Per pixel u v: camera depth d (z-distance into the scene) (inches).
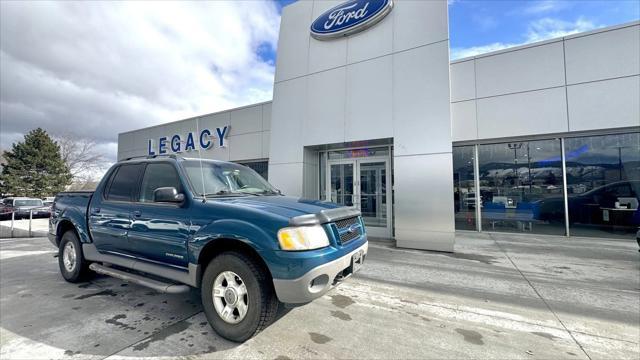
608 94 307.4
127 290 168.7
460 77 375.6
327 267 104.4
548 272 203.8
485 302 150.5
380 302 149.7
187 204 128.0
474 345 108.3
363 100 323.0
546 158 349.4
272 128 389.1
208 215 118.9
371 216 358.9
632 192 310.7
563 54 325.7
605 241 312.5
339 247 114.7
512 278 190.5
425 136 284.7
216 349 104.6
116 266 166.4
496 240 323.3
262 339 111.6
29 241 385.1
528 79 341.4
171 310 139.5
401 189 291.9
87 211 172.7
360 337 113.5
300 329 119.8
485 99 362.3
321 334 115.7
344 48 339.9
